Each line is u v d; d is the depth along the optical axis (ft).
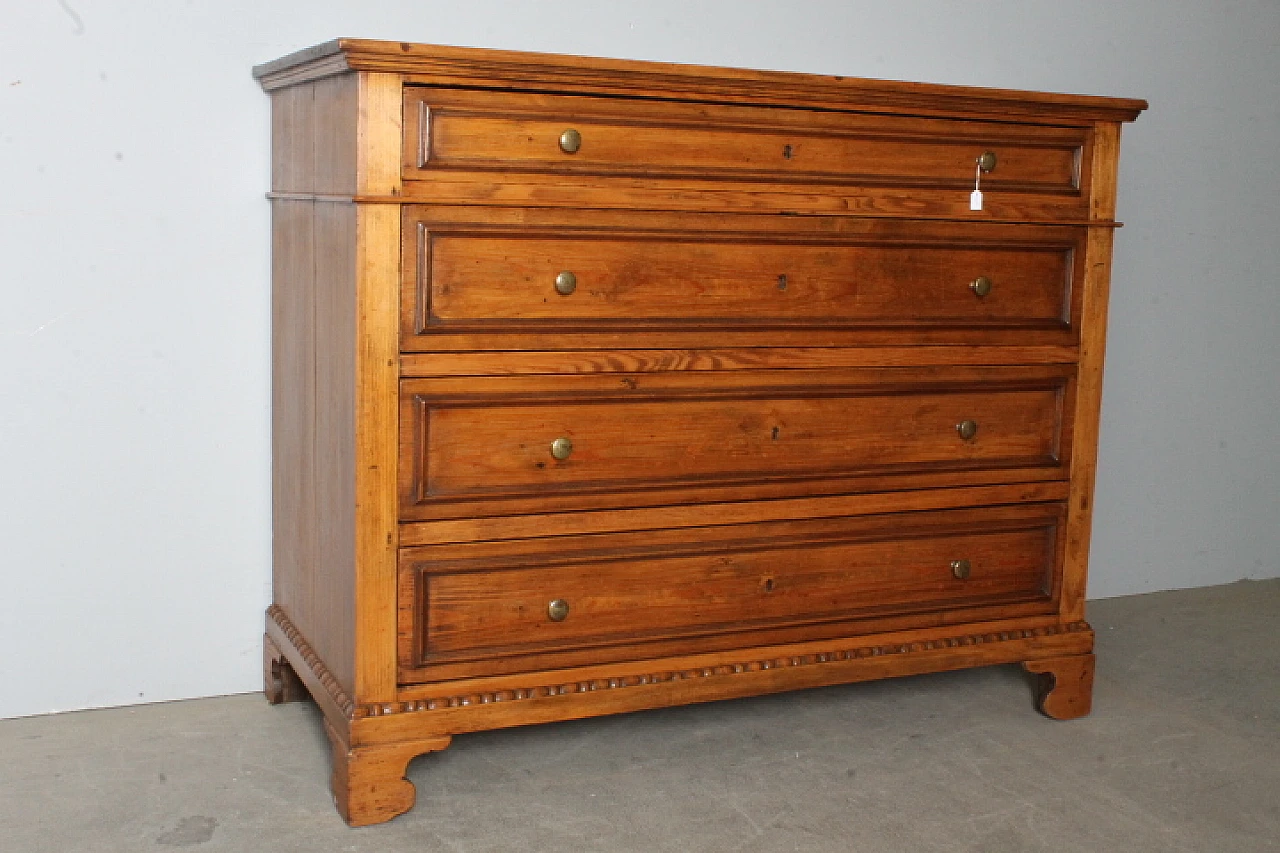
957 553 8.46
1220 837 7.25
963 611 8.54
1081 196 8.36
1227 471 11.97
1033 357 8.41
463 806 7.34
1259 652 10.29
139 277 8.23
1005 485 8.50
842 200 7.69
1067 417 8.59
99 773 7.59
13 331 7.95
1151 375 11.43
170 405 8.43
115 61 7.98
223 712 8.56
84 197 8.02
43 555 8.24
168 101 8.15
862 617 8.23
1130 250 11.13
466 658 7.27
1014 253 8.28
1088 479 8.72
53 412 8.13
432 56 6.55
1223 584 12.14
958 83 10.48
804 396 7.84
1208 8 11.14
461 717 7.27
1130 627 10.84
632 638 7.65
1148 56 11.00
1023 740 8.50
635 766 7.91
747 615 7.95
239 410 8.63
